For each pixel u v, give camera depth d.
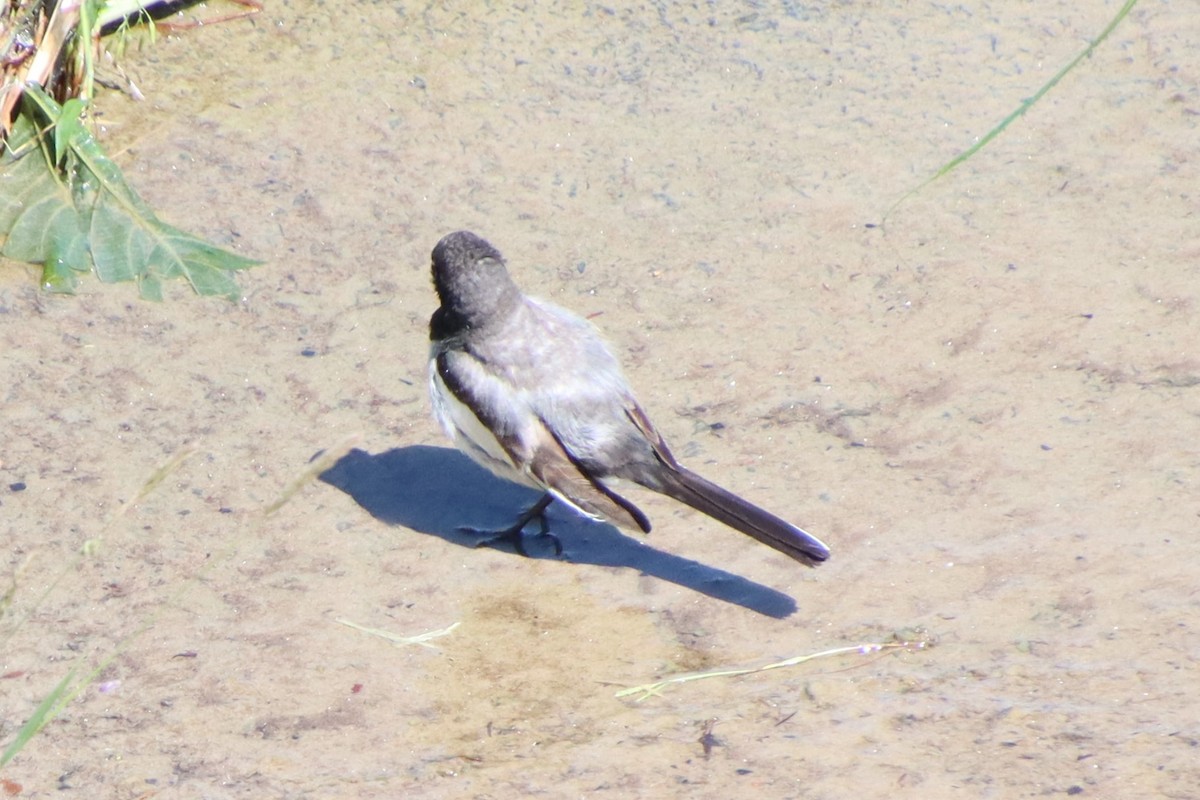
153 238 12.77
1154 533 9.29
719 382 11.40
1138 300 11.82
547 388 9.45
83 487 10.38
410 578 9.68
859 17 16.14
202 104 14.45
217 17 15.40
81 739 8.20
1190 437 10.21
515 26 15.73
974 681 8.12
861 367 11.43
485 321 9.50
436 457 10.95
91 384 11.40
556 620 9.20
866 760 7.50
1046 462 10.16
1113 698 7.80
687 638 8.92
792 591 9.28
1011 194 13.40
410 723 8.24
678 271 12.68
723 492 9.30
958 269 12.44
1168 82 14.85
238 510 10.28
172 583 9.55
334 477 10.68
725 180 13.78
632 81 15.12
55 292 12.30
